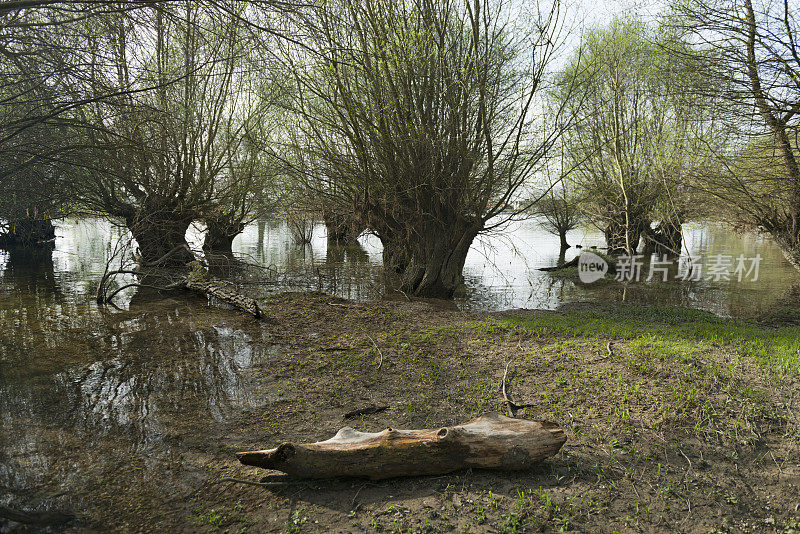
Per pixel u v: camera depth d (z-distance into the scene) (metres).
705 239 37.56
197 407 6.14
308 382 7.02
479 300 15.17
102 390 6.75
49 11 6.66
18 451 4.98
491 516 3.84
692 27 13.52
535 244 35.97
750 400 5.73
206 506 4.06
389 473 4.34
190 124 17.84
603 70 17.91
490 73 13.96
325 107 14.28
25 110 8.53
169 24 6.47
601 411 5.64
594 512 3.88
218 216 22.44
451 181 13.81
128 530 3.75
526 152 14.34
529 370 7.29
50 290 15.44
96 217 20.34
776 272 21.08
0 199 12.88
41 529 3.72
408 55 12.52
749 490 4.14
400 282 16.11
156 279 16.89
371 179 14.04
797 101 12.55
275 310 12.00
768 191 15.21
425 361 7.90
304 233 33.34
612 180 21.98
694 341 8.75
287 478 4.46
